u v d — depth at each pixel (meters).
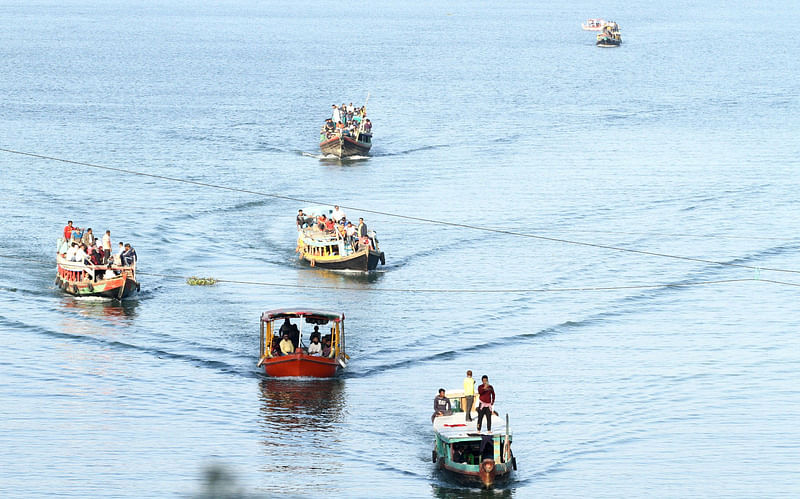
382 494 117.31
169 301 182.88
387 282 197.00
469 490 118.81
